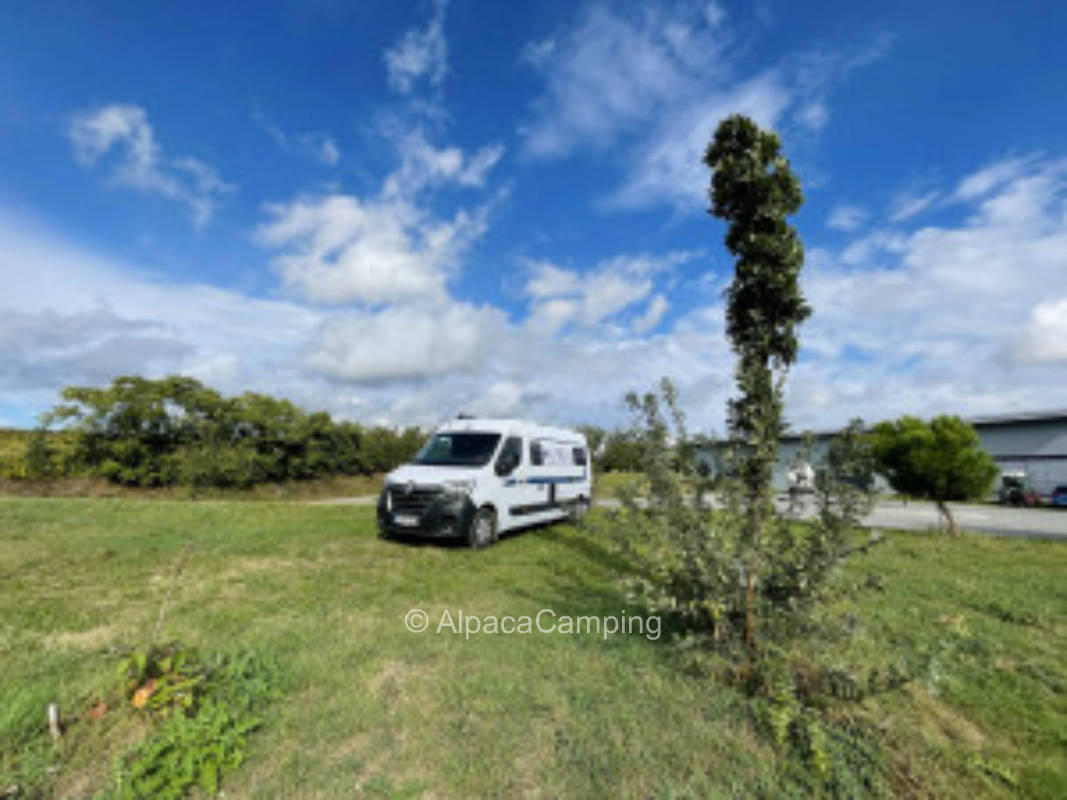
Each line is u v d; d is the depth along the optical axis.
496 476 8.71
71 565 6.44
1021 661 3.98
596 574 6.67
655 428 3.86
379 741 2.79
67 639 4.10
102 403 16.20
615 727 2.94
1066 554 8.35
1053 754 2.80
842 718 3.02
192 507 11.84
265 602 5.14
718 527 3.56
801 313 4.16
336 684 3.40
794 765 2.62
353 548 7.92
